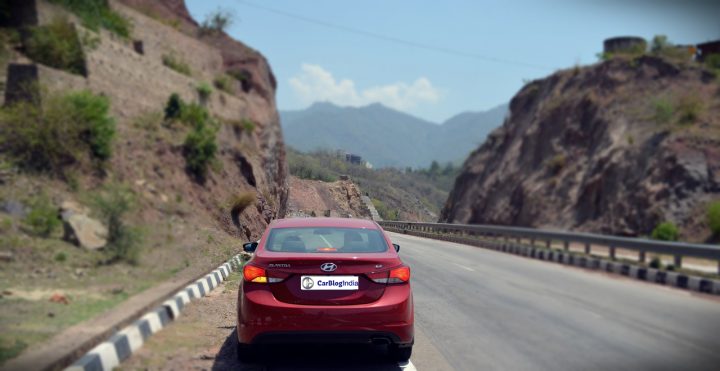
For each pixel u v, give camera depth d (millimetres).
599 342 8023
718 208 25000
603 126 38938
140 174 17703
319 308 6160
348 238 7199
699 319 9875
